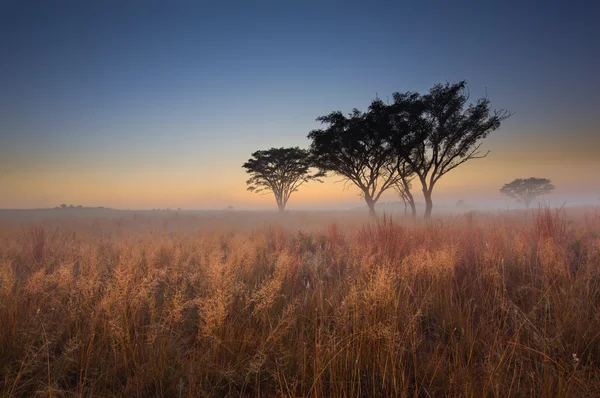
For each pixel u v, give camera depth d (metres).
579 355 2.61
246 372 2.51
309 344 2.76
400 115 20.67
